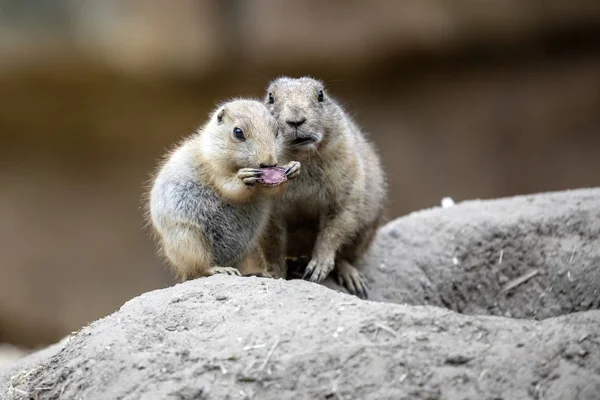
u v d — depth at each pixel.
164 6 28.67
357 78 29.92
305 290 8.40
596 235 11.43
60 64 29.58
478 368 7.02
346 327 7.45
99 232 30.66
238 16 28.59
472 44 28.64
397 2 28.27
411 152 30.09
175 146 11.10
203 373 7.20
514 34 28.20
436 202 29.92
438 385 6.92
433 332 7.36
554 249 11.52
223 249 10.42
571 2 27.34
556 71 28.91
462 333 7.35
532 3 27.56
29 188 30.95
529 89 29.20
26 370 9.62
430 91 29.83
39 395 7.90
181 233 10.05
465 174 29.72
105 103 30.69
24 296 30.06
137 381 7.30
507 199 13.16
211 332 7.73
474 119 29.70
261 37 28.67
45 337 30.03
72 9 29.20
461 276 11.68
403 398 6.84
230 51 28.95
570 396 6.76
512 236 11.78
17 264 30.28
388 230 12.53
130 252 30.59
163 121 31.00
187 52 28.91
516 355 7.08
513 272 11.64
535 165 29.30
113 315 8.48
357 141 11.53
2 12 29.27
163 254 11.05
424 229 12.35
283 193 10.08
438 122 29.92
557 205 12.30
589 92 28.64
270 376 7.05
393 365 7.05
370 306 7.82
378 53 28.98
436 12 28.09
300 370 7.07
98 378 7.55
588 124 28.86
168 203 10.06
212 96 30.20
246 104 9.99
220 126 9.81
